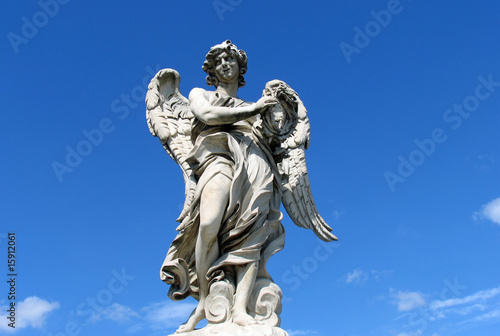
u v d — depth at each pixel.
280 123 4.59
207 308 4.26
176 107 5.49
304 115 5.39
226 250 4.41
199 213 4.39
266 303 4.28
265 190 4.41
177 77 5.57
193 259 4.57
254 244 4.36
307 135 5.34
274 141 4.63
